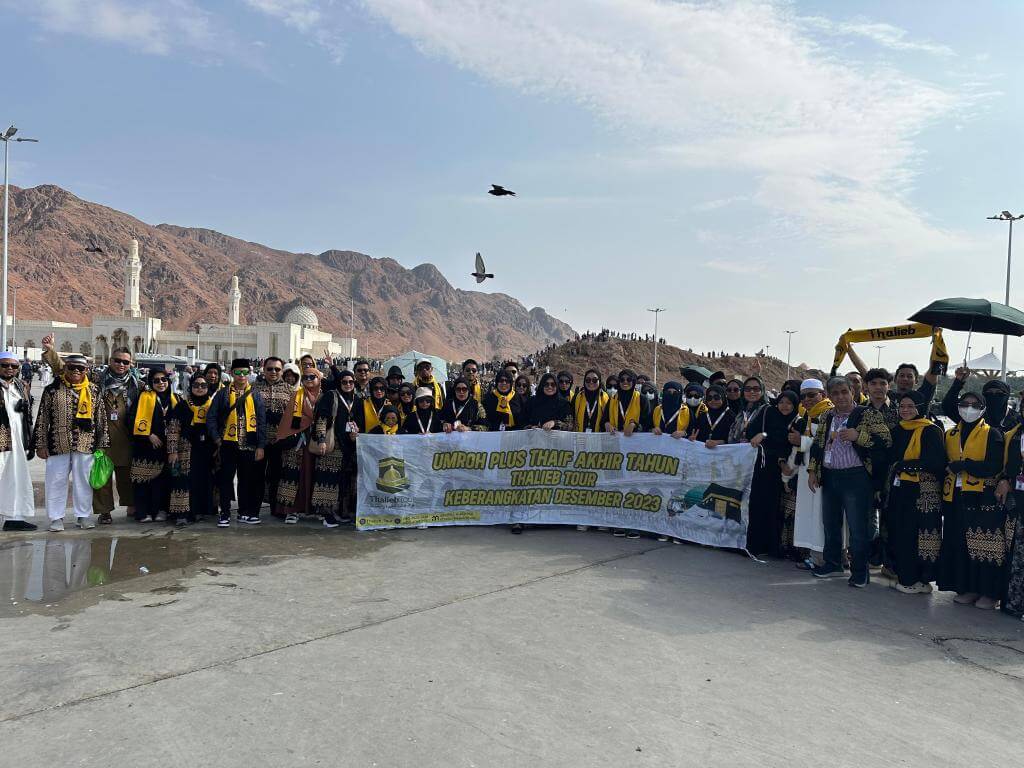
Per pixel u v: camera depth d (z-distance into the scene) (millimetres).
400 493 8164
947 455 6004
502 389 8969
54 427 7449
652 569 6605
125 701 3635
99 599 5285
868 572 6398
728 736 3465
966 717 3820
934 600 6043
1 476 7410
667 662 4375
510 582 5988
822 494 6605
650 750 3293
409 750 3217
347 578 5973
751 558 7262
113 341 109562
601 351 85438
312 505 8086
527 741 3334
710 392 8016
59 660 4133
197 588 5594
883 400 6461
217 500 8453
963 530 5871
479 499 8391
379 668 4117
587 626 4953
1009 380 23281
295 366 8922
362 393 8383
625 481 8250
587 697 3832
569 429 8734
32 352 71875
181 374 22375
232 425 7855
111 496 7980
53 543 7012
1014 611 5578
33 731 3314
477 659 4301
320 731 3369
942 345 7613
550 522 8391
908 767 3258
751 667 4367
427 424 8484
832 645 4832
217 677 3943
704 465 7727
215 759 3105
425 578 6039
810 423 6891
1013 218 34188
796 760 3262
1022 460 5492
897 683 4242
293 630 4695
